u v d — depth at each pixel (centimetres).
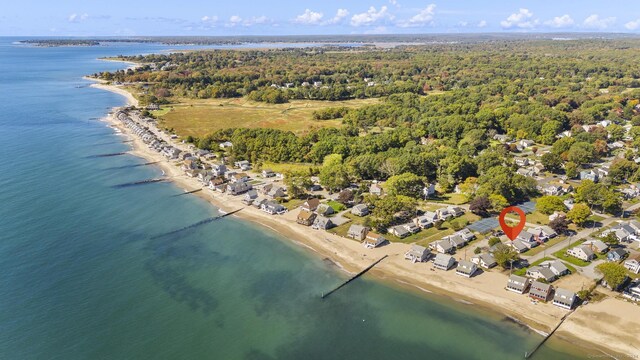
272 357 8144
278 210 14500
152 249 11956
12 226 12794
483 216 13850
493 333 8831
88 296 9675
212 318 9175
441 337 8744
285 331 8869
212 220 13975
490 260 11000
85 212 14050
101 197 15338
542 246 11950
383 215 13038
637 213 13762
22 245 11731
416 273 10862
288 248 12275
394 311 9538
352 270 11100
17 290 9744
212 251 12012
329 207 14188
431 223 13312
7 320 8750
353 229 12706
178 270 10975
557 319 9088
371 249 12025
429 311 9531
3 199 14662
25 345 8119
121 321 8925
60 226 12962
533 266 10744
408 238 12544
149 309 9356
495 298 9819
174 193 16100
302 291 10244
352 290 10306
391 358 8175
